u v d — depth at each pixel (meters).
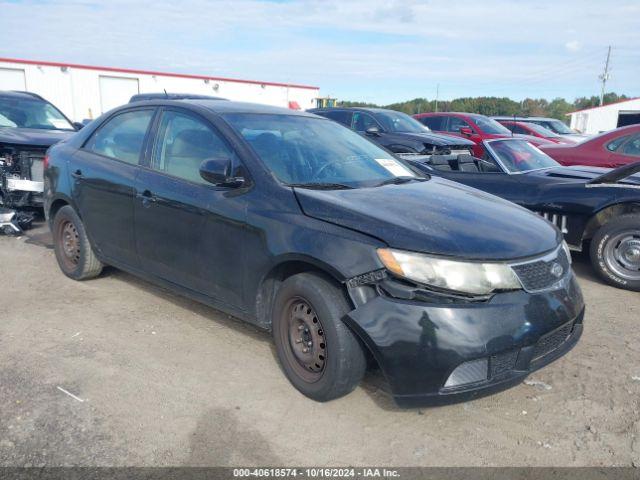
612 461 2.80
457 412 3.21
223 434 2.93
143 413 3.10
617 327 4.45
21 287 5.02
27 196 7.07
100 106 28.64
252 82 33.56
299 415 3.12
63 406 3.13
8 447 2.77
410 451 2.85
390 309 2.83
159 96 13.45
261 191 3.49
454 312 2.78
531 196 5.82
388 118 11.33
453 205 3.47
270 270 3.34
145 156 4.30
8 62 25.50
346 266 2.96
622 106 40.62
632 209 5.34
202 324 4.30
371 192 3.57
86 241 4.92
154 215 4.08
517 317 2.87
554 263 3.19
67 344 3.90
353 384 3.11
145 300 4.77
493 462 2.78
